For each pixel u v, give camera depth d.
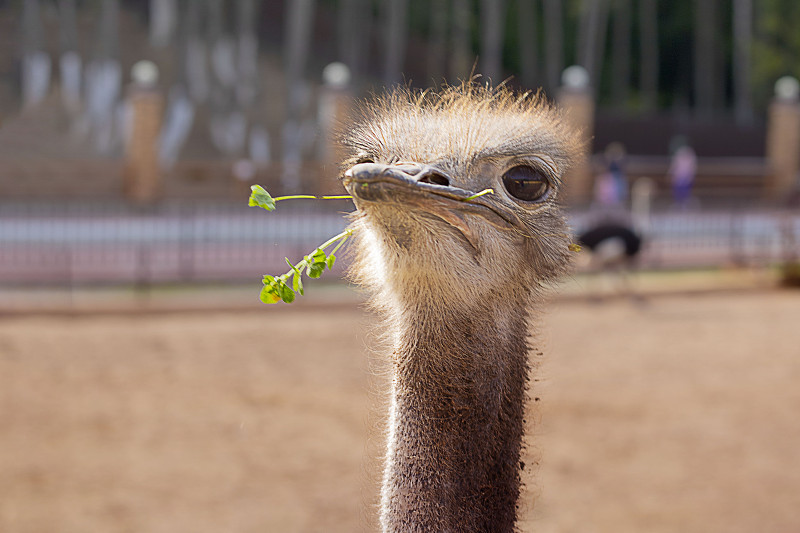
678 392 12.65
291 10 55.72
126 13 52.78
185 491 8.92
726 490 9.27
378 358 3.58
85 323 15.95
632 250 19.97
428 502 3.18
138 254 20.14
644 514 8.62
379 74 57.03
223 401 11.72
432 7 61.31
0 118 40.88
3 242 20.77
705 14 62.56
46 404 11.44
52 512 8.38
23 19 46.78
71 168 33.62
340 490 8.94
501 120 3.38
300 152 43.09
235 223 23.61
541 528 8.26
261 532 8.03
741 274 22.52
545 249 3.42
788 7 60.44
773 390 12.94
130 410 11.30
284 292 3.19
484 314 3.21
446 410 3.19
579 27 61.97
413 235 3.03
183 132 43.34
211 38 52.12
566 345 15.30
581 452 10.18
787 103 40.28
